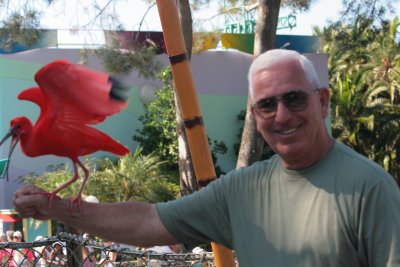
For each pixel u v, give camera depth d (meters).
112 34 12.72
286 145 2.37
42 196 2.66
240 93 20.23
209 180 3.13
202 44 15.64
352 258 2.25
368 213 2.22
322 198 2.31
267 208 2.45
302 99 2.35
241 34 20.27
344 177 2.30
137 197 16.19
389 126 24.58
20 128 2.51
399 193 2.28
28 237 11.80
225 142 20.03
